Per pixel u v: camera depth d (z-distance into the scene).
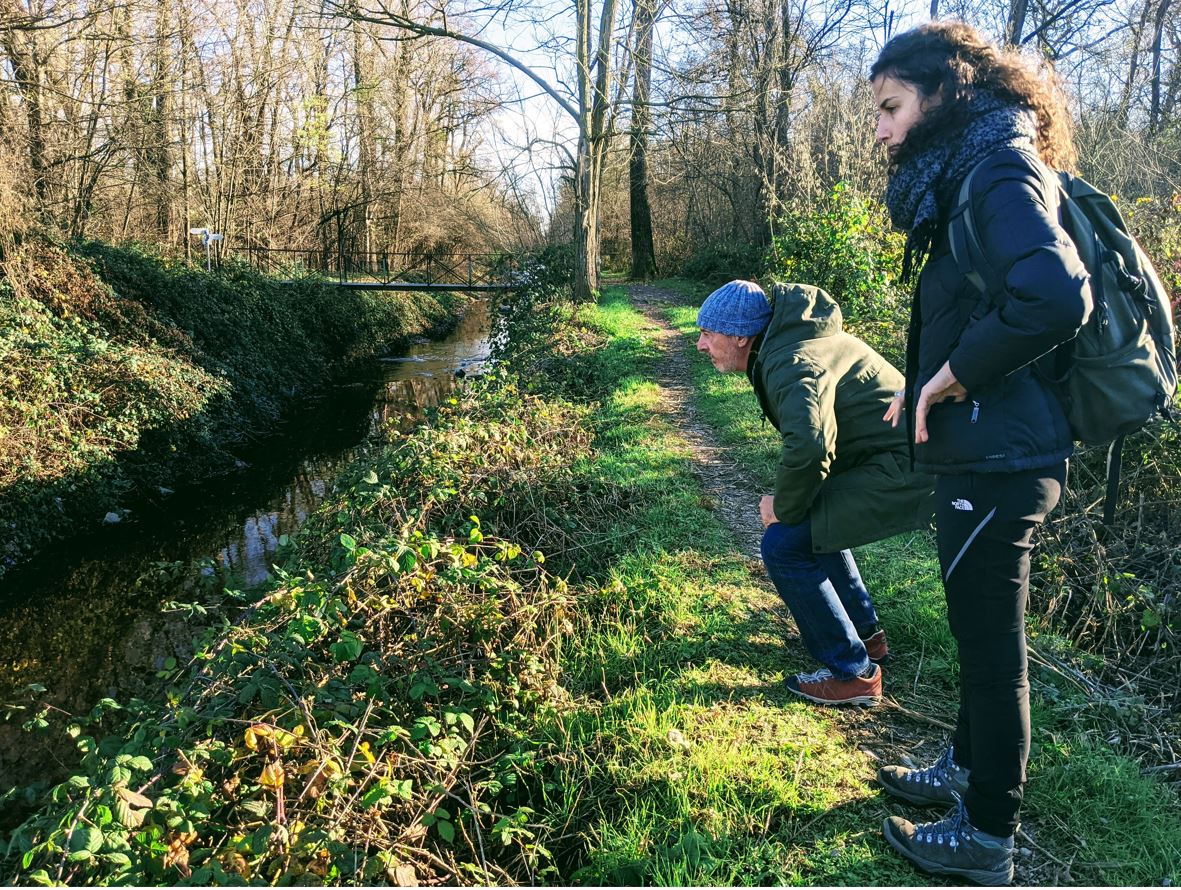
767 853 2.51
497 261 23.58
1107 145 8.30
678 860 2.52
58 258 13.23
